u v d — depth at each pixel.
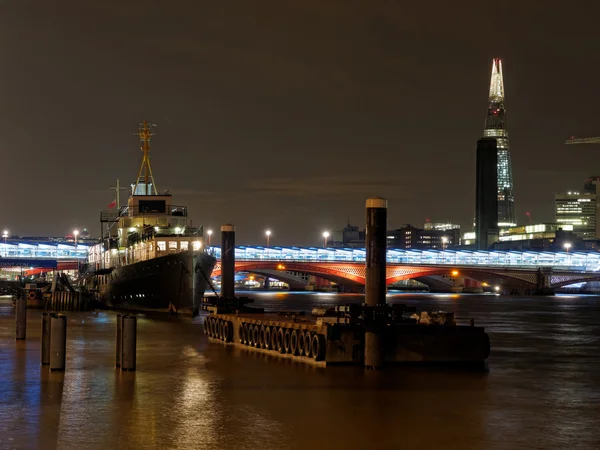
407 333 49.03
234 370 47.72
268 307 148.62
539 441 31.95
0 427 33.72
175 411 36.66
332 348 48.53
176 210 117.38
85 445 30.98
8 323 85.69
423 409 37.34
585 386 44.72
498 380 45.62
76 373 47.28
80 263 164.38
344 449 30.59
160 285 102.56
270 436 32.31
